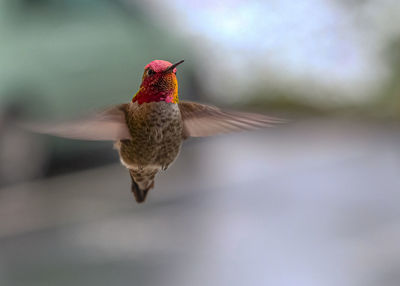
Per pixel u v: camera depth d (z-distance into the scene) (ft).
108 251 34.58
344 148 70.03
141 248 35.17
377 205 45.29
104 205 44.04
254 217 42.65
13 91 42.55
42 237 37.60
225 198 48.34
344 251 34.71
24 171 45.34
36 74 42.88
